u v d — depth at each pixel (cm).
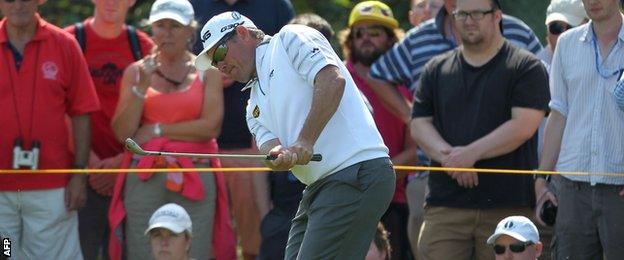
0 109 2891
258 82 2088
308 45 2012
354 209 2030
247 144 3216
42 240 2934
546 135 2789
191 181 2955
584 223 2683
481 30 2819
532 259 2620
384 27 3306
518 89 2820
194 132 2973
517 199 2830
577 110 2708
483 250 2838
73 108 2992
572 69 2717
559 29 3086
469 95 2852
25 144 2898
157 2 2988
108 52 3181
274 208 3080
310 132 1969
